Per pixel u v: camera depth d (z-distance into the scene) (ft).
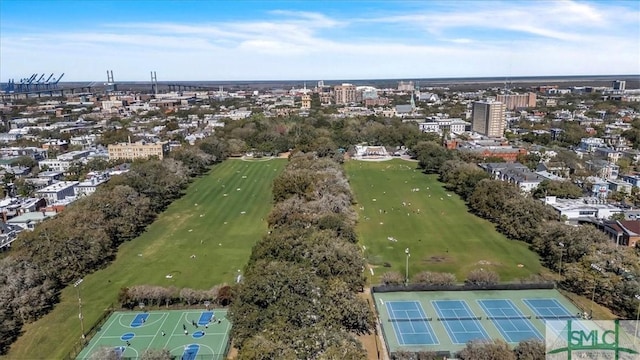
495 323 409.69
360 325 393.91
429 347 373.81
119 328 411.54
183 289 456.45
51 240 518.78
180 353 373.61
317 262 445.37
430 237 641.40
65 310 446.60
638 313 403.95
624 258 467.11
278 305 354.95
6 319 408.05
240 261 558.97
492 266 538.88
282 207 620.49
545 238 556.92
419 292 471.21
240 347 348.59
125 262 561.43
